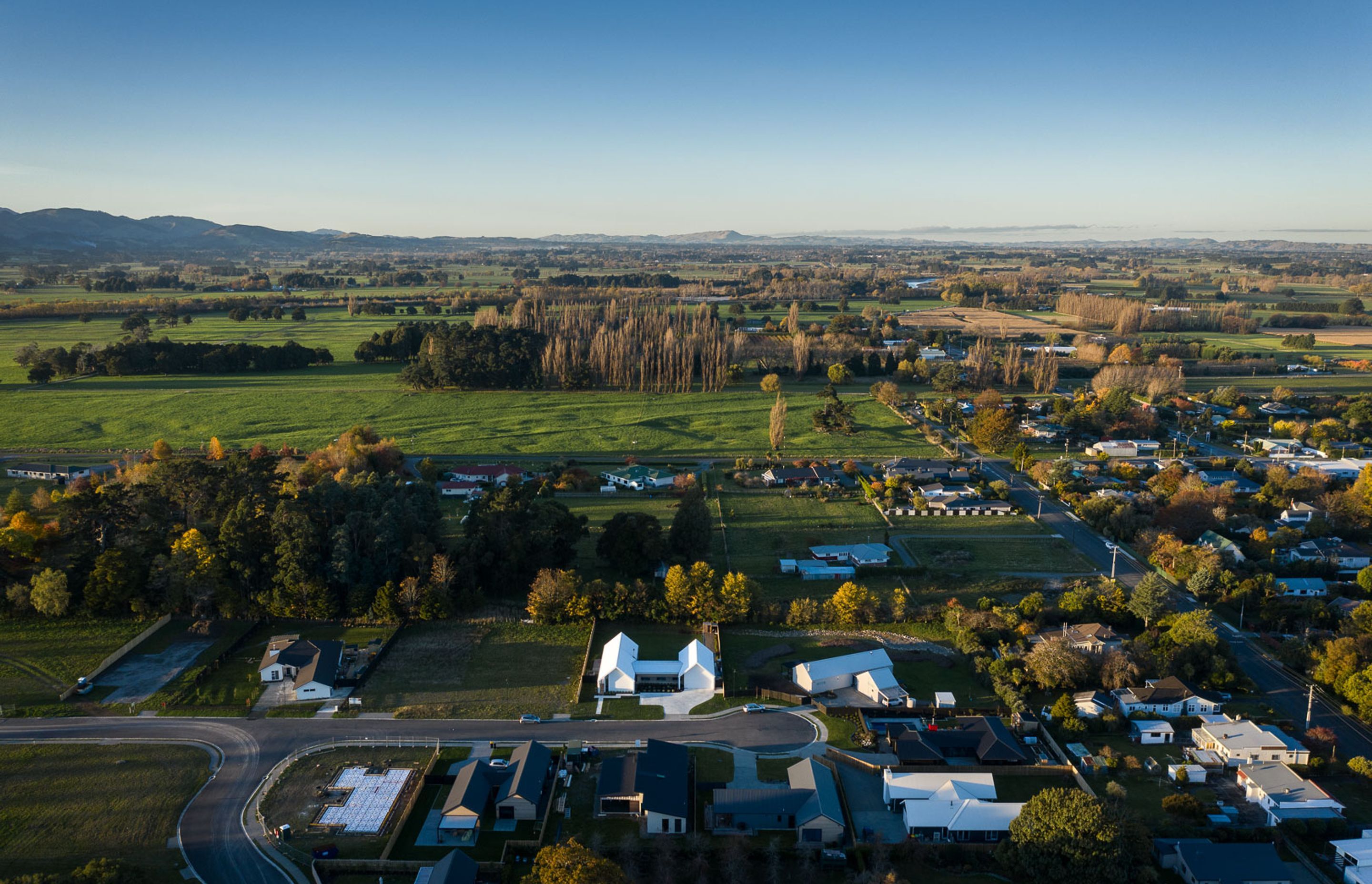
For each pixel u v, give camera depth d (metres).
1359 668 91.44
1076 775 78.50
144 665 95.94
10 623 102.94
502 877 64.69
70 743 81.00
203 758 79.31
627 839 69.69
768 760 81.25
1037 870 64.88
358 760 79.50
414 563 114.44
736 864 66.19
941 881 65.88
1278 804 72.75
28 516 117.00
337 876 65.00
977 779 75.81
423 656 100.06
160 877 63.88
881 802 75.75
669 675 94.75
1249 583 114.81
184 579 105.56
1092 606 109.38
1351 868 65.44
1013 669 95.62
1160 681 91.56
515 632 106.94
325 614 108.12
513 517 119.38
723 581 113.50
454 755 80.56
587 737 84.31
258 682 93.19
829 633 108.81
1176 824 71.94
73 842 67.44
